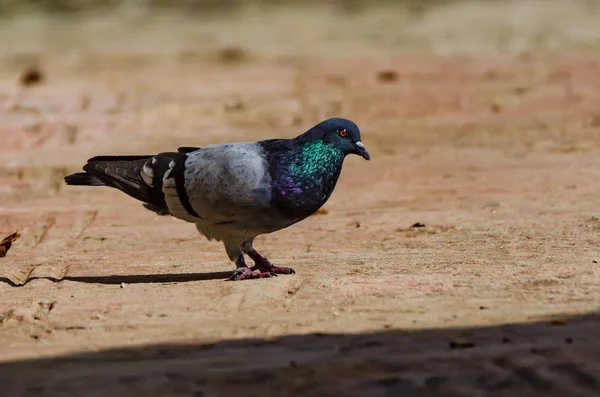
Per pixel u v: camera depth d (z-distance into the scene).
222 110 24.50
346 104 25.19
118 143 20.75
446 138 21.11
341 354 8.02
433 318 9.00
